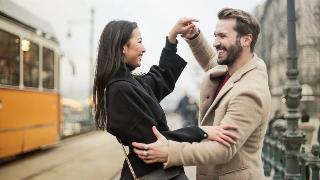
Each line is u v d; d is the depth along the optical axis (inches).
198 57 146.6
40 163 545.0
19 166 519.2
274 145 379.9
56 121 656.4
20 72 524.7
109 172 475.8
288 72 316.5
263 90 117.1
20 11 535.5
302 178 282.8
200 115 133.5
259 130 118.1
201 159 107.7
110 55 114.0
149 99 110.6
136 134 107.7
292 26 324.2
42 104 598.2
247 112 112.7
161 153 106.0
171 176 108.7
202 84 133.3
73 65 704.4
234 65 123.0
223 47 120.6
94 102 117.3
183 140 109.5
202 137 110.1
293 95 311.0
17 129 512.4
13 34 506.0
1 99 470.0
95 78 116.0
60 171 481.1
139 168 109.9
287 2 324.5
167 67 131.3
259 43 914.1
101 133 1084.5
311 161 250.8
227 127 111.3
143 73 130.3
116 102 108.8
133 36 117.9
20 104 522.0
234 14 120.0
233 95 116.5
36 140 573.3
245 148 118.4
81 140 886.4
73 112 1305.4
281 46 1007.0
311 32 887.1
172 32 133.7
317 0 860.6
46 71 617.6
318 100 1289.4
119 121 108.0
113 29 116.6
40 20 608.4
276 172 374.6
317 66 1055.0
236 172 117.6
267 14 975.6
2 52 474.6
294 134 305.4
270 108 120.1
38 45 587.2
